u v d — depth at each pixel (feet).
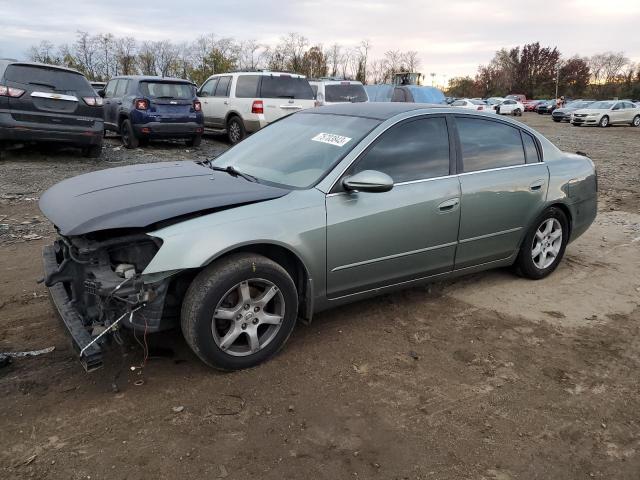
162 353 11.19
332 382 10.49
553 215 16.16
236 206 10.48
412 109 13.47
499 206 14.37
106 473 7.92
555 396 10.38
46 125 31.68
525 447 8.93
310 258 11.08
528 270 16.06
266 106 42.57
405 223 12.39
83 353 9.03
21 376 10.19
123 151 39.58
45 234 19.52
